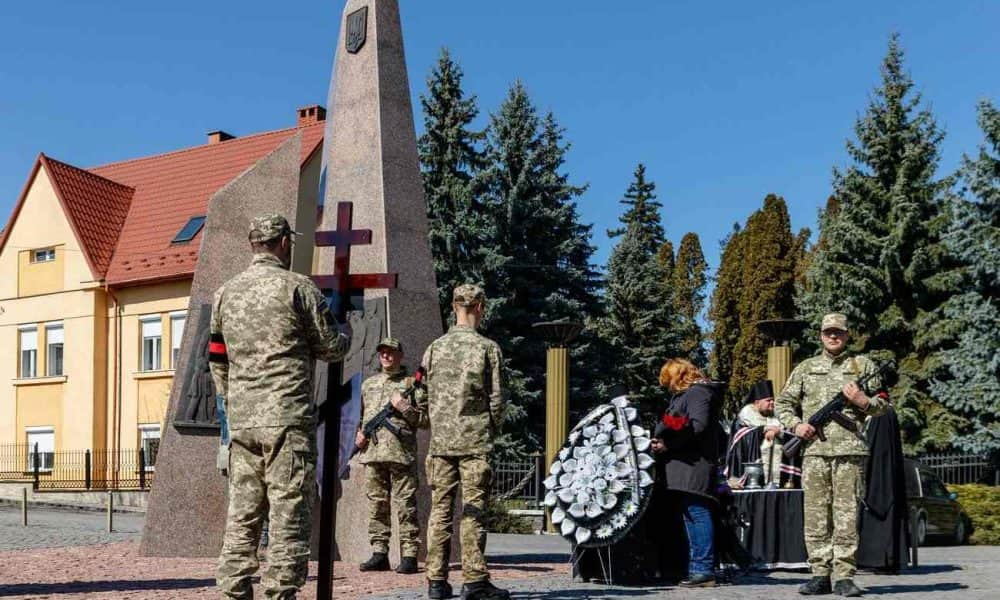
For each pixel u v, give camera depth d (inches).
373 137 487.5
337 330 247.8
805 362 348.2
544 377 1346.0
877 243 1256.2
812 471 338.0
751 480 435.5
